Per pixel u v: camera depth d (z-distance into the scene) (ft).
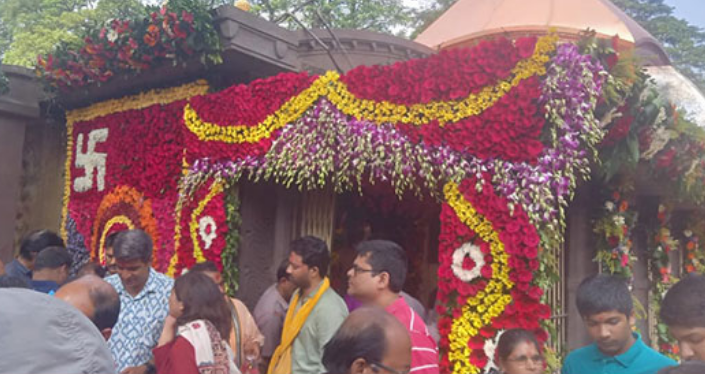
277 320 17.72
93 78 27.02
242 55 22.85
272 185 23.89
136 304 14.44
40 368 5.00
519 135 15.56
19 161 30.37
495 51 16.12
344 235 25.59
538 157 15.38
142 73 25.44
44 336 5.11
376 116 18.01
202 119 22.41
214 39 22.24
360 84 18.39
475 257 15.88
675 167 18.99
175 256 23.27
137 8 65.16
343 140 18.37
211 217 21.86
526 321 15.28
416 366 10.75
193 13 22.11
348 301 17.87
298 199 23.97
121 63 25.38
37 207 32.42
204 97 22.54
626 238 21.02
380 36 27.32
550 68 15.26
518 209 15.39
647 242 24.27
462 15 31.55
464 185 16.21
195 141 22.52
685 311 7.68
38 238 19.51
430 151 16.88
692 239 26.99
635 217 21.43
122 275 14.37
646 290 24.14
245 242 22.79
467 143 16.21
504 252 15.56
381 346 6.51
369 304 11.80
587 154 17.30
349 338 6.60
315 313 14.20
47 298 5.40
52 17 68.33
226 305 11.29
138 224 25.45
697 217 27.02
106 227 26.81
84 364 5.23
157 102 25.71
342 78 18.86
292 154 19.48
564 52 15.07
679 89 20.35
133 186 25.82
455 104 16.62
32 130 32.86
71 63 27.27
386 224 27.40
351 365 6.55
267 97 20.48
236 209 22.06
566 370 10.33
